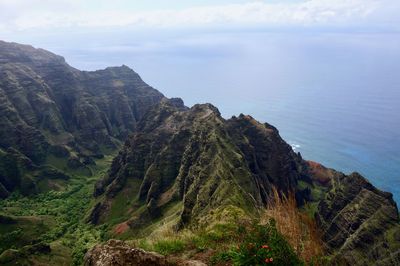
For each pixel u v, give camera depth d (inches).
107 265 483.5
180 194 6589.6
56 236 7032.5
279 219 559.2
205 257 635.5
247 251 526.6
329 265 533.0
